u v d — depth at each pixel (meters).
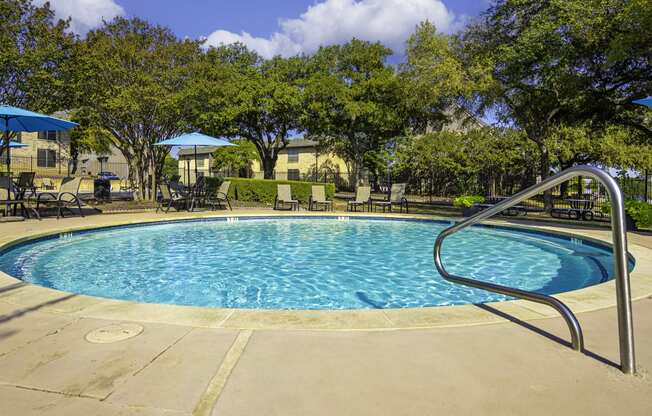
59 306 3.39
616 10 11.23
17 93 13.67
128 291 5.29
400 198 15.34
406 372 2.24
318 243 9.09
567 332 2.87
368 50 23.66
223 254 7.79
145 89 14.19
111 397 1.95
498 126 18.34
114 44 14.77
